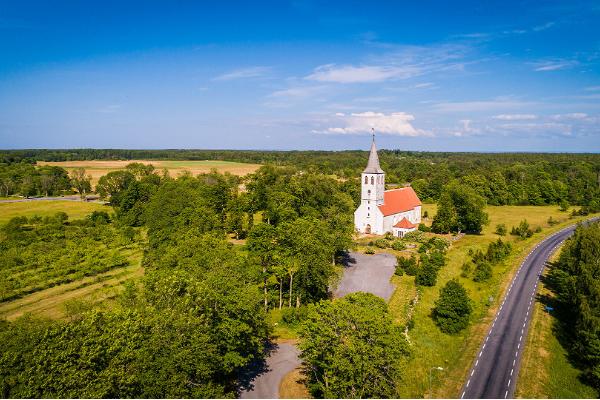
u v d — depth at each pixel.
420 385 45.03
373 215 111.94
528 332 58.34
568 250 74.31
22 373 29.92
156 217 90.75
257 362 49.38
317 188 122.00
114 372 31.44
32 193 191.50
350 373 35.88
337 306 40.41
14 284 72.56
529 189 176.62
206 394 35.59
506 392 44.41
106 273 83.25
